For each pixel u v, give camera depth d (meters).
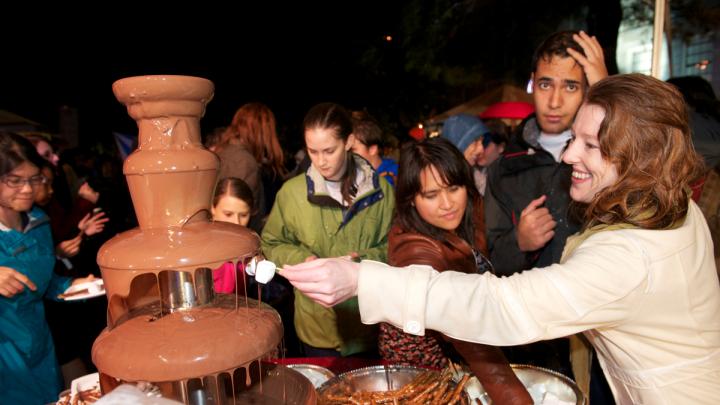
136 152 0.88
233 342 0.83
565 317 1.02
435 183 1.64
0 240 2.14
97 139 17.80
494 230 2.28
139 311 0.91
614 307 1.04
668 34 3.41
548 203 2.11
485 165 4.24
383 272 1.06
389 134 14.32
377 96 15.21
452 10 12.29
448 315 1.03
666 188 1.07
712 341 1.13
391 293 1.04
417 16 12.78
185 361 0.79
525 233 1.96
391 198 2.46
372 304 1.05
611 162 1.11
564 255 1.27
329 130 2.19
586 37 2.04
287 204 2.39
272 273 0.91
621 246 1.06
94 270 4.72
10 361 2.09
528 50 11.23
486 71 12.38
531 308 1.02
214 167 0.92
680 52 5.09
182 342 0.81
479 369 1.28
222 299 0.96
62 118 14.24
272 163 3.92
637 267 1.04
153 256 0.82
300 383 0.99
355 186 2.33
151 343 0.81
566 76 2.05
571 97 2.07
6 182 2.09
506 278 1.07
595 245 1.08
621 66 7.01
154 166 0.85
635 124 1.07
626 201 1.10
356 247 2.36
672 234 1.08
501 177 2.28
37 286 2.22
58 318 2.83
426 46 12.83
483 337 1.03
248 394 0.95
